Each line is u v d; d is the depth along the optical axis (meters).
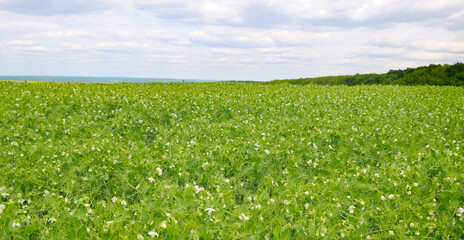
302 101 15.45
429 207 4.77
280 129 10.20
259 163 6.93
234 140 8.62
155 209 4.36
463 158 6.67
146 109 12.50
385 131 10.06
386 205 4.80
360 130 10.16
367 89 23.03
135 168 6.26
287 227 4.12
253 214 4.51
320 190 5.43
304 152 8.02
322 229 4.11
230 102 14.90
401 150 8.41
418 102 16.16
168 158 6.90
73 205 4.96
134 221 4.10
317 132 9.78
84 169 6.57
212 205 4.55
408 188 5.41
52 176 6.20
